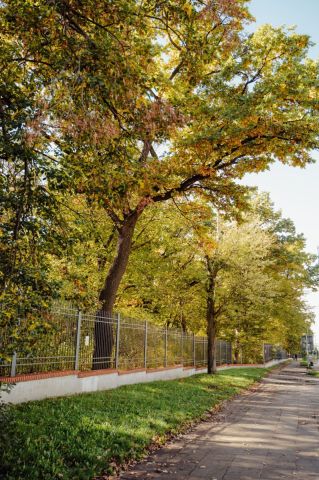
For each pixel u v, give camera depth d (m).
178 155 14.38
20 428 6.59
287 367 60.62
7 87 5.82
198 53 8.97
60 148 6.18
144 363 17.44
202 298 27.81
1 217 5.52
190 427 9.93
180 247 23.77
